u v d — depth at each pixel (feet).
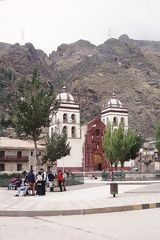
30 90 141.38
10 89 624.59
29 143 289.53
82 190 111.24
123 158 241.35
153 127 635.25
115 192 79.82
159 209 62.23
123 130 244.42
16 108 141.38
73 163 322.96
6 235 40.83
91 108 646.33
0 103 557.33
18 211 58.59
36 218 55.26
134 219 50.88
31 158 279.28
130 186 125.49
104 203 66.39
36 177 102.47
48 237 39.27
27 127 137.80
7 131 421.18
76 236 39.34
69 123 327.26
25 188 92.84
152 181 173.37
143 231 41.11
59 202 70.38
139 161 350.23
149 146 380.99
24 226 47.37
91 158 331.16
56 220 52.54
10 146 271.90
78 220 51.85
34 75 146.72
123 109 364.99
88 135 334.65
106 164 334.65
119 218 52.47
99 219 52.16
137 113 649.20
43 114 136.87
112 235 39.34
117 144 239.09
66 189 117.60
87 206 62.59
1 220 53.62
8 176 164.55
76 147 327.06
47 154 166.91
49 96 140.67
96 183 159.12
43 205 65.77
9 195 93.86
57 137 168.76
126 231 41.47
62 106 326.24
